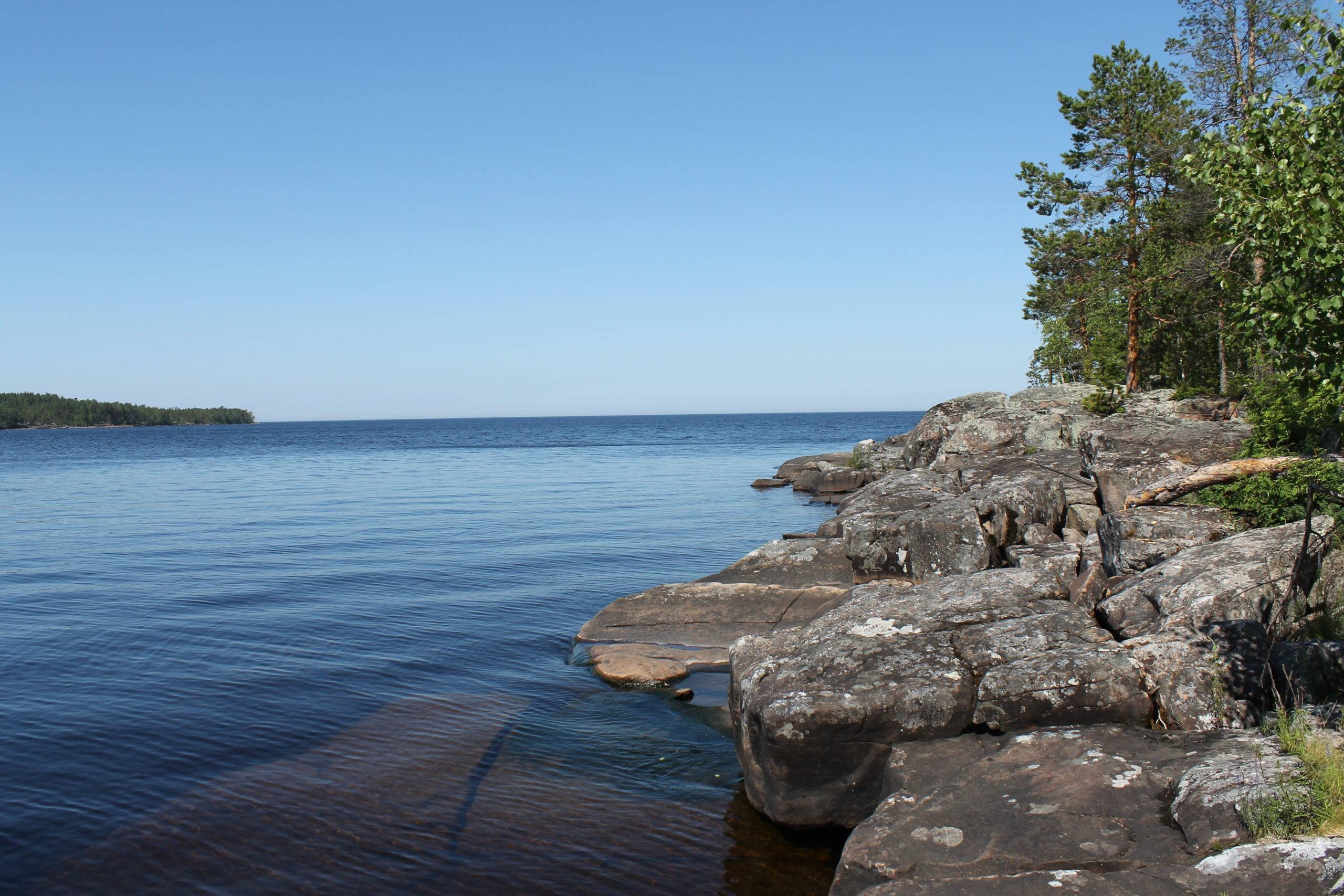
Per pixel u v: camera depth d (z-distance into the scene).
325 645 16.17
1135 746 7.32
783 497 45.09
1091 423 23.42
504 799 9.61
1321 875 5.24
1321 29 7.36
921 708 8.30
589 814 9.28
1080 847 5.99
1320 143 7.41
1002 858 6.02
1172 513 15.12
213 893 7.77
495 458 83.88
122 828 8.91
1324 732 7.00
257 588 21.53
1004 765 7.27
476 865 8.27
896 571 18.77
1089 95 40.47
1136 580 11.82
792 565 19.61
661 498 44.47
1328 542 10.95
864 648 9.31
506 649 15.99
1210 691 8.31
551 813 9.30
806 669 9.12
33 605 19.53
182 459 87.94
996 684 8.35
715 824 9.06
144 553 27.09
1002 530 19.00
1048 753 7.35
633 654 14.90
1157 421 22.06
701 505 41.25
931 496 23.05
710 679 13.92
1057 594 10.45
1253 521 14.68
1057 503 20.09
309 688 13.50
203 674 14.21
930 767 7.57
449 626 17.69
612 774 10.30
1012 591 10.45
